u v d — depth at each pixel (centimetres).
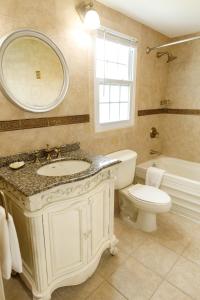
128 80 238
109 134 226
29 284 135
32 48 147
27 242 128
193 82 276
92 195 139
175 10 201
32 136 159
